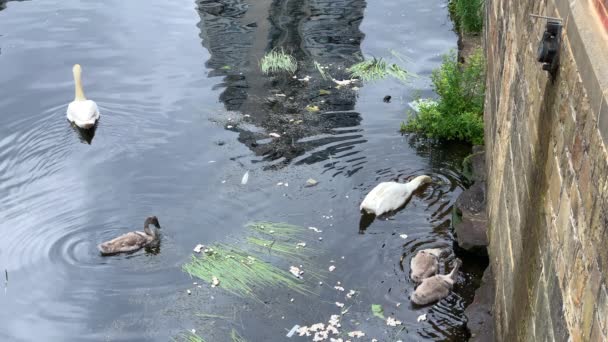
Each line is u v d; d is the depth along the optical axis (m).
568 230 4.70
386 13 17.98
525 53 7.14
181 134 13.00
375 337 8.50
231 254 9.88
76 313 8.95
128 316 8.88
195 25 17.55
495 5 11.47
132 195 11.29
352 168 11.88
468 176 11.62
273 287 9.28
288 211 10.82
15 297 9.22
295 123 13.25
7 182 11.71
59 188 11.52
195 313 8.89
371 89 14.44
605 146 3.96
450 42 16.39
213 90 14.54
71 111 13.34
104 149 12.57
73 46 16.50
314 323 8.72
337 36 16.81
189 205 11.01
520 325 6.22
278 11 18.17
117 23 17.67
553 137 5.39
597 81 4.19
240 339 8.49
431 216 10.68
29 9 18.45
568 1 5.21
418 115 13.02
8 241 10.23
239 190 11.34
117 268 9.66
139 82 14.91
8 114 13.72
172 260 9.80
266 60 15.39
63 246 10.12
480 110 12.58
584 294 4.20
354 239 10.20
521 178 6.77
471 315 8.55
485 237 9.83
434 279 9.12
